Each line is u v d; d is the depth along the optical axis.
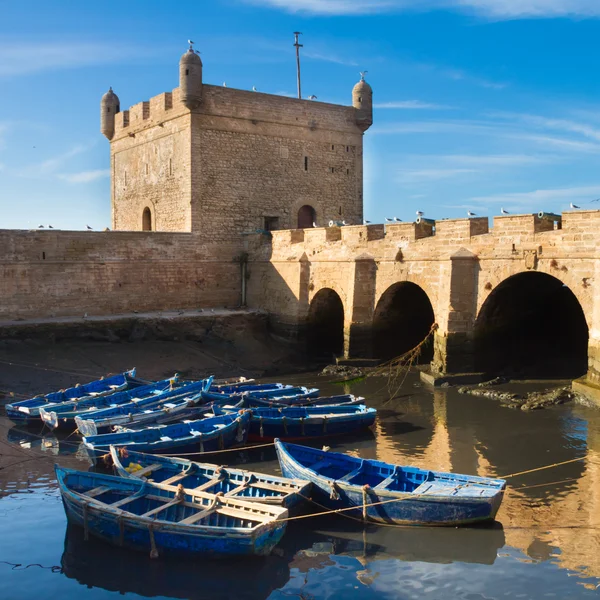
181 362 35.34
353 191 50.12
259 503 15.41
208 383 28.31
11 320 36.03
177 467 18.41
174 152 44.34
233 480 17.27
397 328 37.19
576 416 25.19
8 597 13.41
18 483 19.33
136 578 14.10
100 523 15.18
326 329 41.03
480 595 13.26
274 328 41.75
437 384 30.73
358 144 50.31
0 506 17.62
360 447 22.58
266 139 45.69
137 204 49.28
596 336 25.77
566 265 26.70
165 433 22.09
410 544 15.38
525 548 15.08
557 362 33.09
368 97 49.97
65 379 31.28
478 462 20.67
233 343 39.12
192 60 41.72
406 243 33.62
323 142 48.50
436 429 24.38
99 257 39.47
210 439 21.86
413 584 13.73
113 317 37.44
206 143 43.09
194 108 42.44
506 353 32.91
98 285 39.44
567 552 14.88
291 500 16.14
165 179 45.50
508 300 31.59
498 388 29.59
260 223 45.81
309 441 23.53
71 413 24.25
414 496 15.95
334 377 33.97
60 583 13.91
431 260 32.16
